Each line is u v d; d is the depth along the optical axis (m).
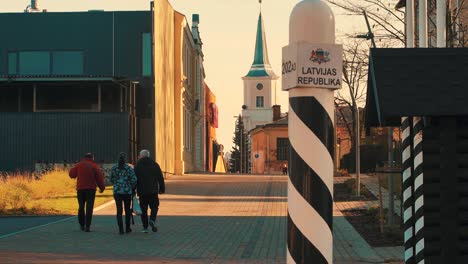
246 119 159.88
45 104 44.91
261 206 28.91
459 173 7.66
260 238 19.09
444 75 7.23
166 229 21.23
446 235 7.65
